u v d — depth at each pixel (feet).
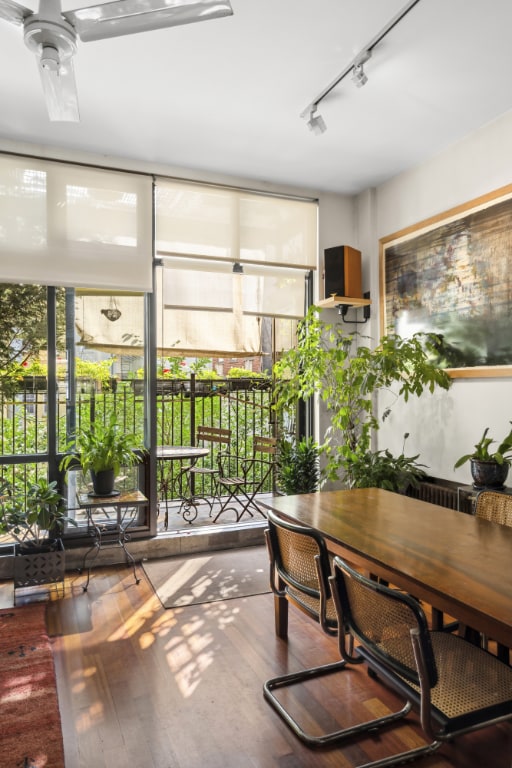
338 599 6.13
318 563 6.73
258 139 12.83
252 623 10.03
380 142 12.96
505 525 8.30
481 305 12.09
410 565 6.38
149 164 14.14
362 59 9.20
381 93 10.71
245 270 15.53
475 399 12.34
